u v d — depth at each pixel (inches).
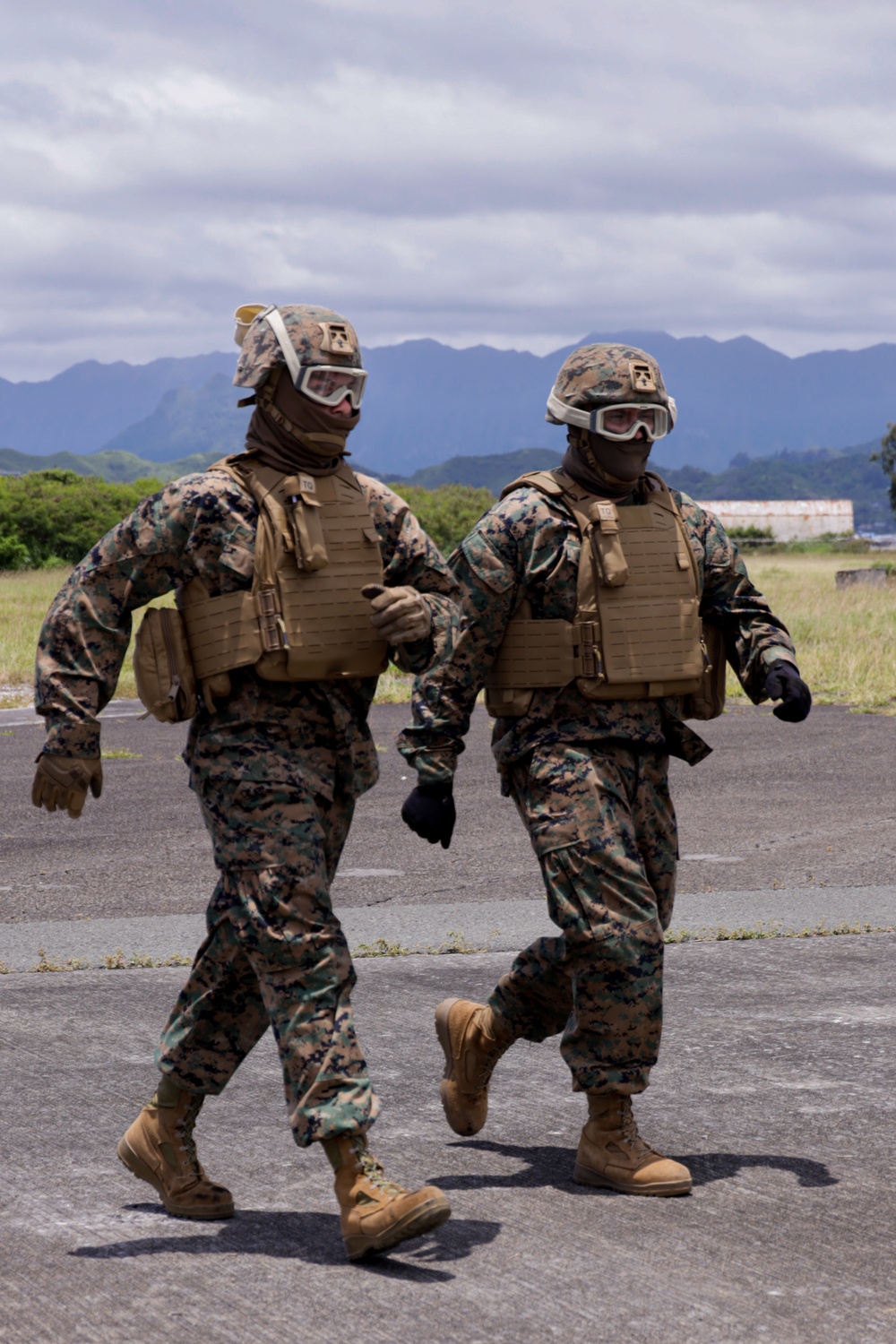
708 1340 204.1
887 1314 212.8
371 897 541.6
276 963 234.1
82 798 245.1
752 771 859.4
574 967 267.7
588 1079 266.2
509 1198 262.2
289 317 245.0
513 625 277.0
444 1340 203.9
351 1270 229.5
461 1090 290.7
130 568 243.3
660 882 285.9
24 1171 277.3
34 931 486.0
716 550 291.7
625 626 274.5
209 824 244.2
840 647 1531.7
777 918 505.0
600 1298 218.2
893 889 552.1
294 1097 231.1
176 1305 216.2
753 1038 366.3
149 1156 254.1
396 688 1282.0
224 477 244.8
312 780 240.5
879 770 861.2
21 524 4104.3
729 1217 251.8
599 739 274.4
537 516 276.8
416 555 253.3
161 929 489.1
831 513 7440.9
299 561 240.1
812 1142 291.1
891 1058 348.5
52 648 242.7
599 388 278.2
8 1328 208.8
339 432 248.1
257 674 239.3
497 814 725.3
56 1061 348.2
